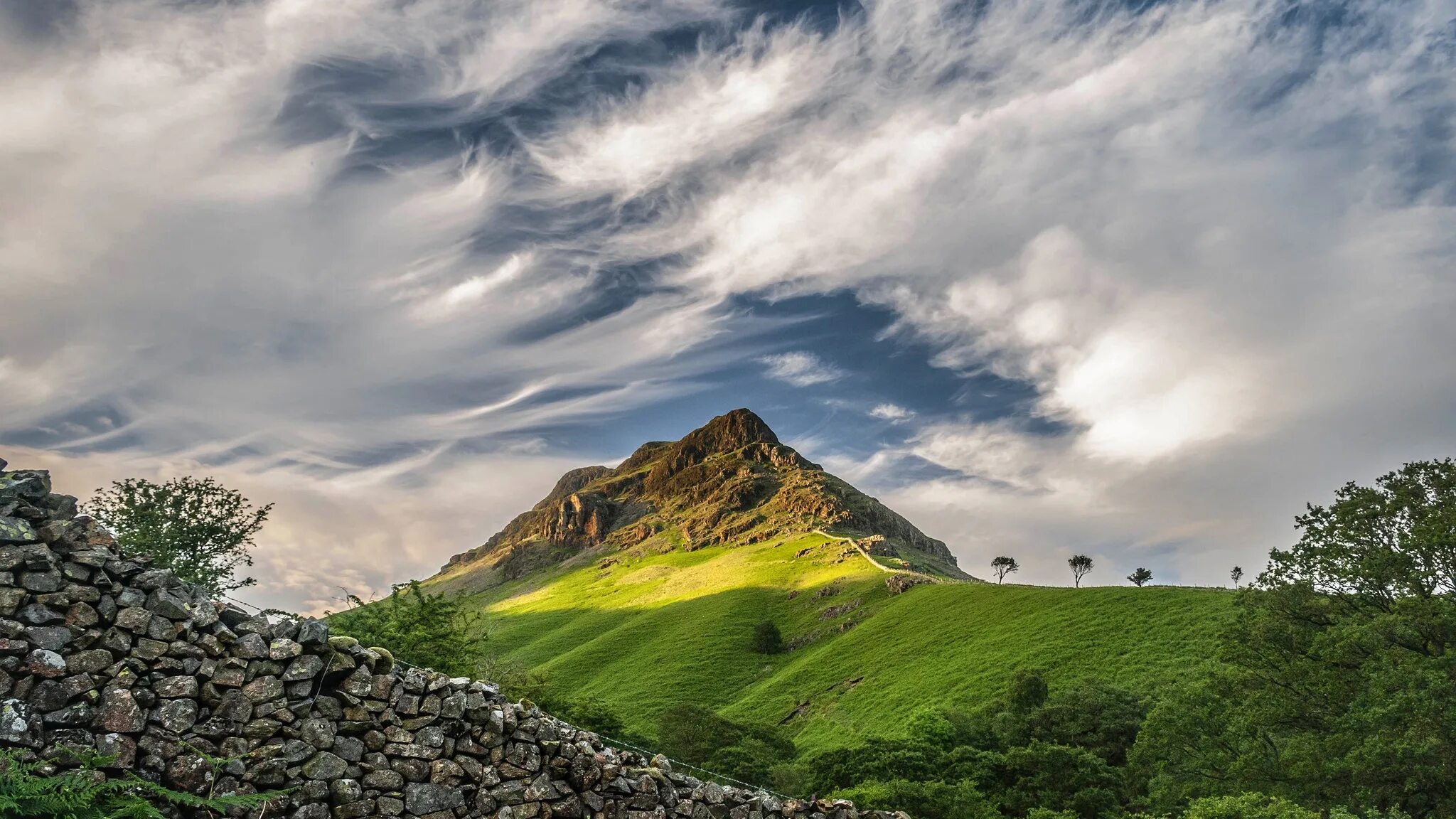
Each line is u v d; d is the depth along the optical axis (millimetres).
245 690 9539
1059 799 57344
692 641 182000
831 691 135375
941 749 70375
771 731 102438
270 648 9820
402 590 35344
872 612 179375
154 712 8953
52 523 9109
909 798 51562
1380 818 30672
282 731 9641
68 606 8867
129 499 27906
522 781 11188
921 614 158625
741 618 197375
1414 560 45156
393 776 10180
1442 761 34250
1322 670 44344
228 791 9109
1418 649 41781
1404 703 36688
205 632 9531
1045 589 149375
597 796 11828
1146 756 53219
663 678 159875
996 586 162250
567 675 175625
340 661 10211
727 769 80375
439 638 33125
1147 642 110688
